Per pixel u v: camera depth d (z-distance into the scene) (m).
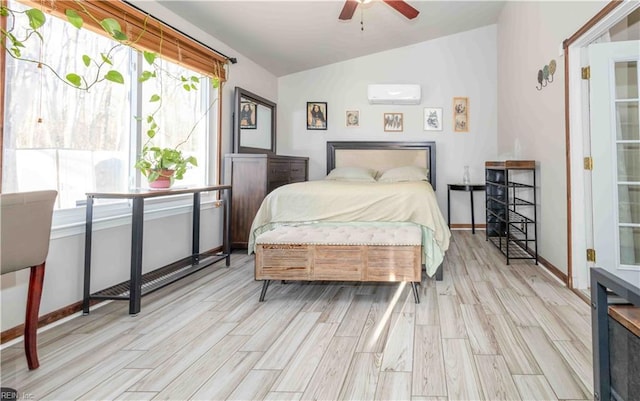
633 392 0.93
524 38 3.79
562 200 2.85
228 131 4.00
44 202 1.50
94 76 2.40
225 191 3.71
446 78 5.23
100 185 2.48
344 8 2.86
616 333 1.01
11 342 1.81
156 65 2.98
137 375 1.52
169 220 3.09
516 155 4.15
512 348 1.72
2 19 1.81
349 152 5.34
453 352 1.69
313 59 5.00
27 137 1.99
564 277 2.79
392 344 1.79
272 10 3.40
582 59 2.62
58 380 1.48
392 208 2.85
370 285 2.81
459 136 5.23
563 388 1.40
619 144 2.49
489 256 3.70
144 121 2.84
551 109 3.06
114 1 2.39
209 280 2.94
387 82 5.30
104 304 2.37
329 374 1.52
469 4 4.29
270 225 3.04
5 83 1.84
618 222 2.48
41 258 1.53
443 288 2.68
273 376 1.51
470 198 5.24
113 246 2.50
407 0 3.89
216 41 3.75
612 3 2.05
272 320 2.11
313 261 2.41
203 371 1.55
